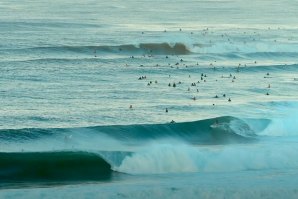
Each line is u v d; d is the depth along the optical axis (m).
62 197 101.56
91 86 194.00
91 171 120.69
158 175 118.06
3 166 119.31
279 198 102.81
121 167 121.75
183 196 102.75
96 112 162.38
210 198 102.44
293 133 151.50
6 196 101.81
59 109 164.62
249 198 102.50
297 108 172.88
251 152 127.25
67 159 121.81
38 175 118.62
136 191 104.94
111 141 137.88
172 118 159.00
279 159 125.44
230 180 112.44
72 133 138.38
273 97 187.25
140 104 172.25
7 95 178.75
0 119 153.00
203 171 120.62
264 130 150.62
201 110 167.88
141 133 142.88
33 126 147.00
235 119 152.75
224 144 139.12
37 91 185.00
